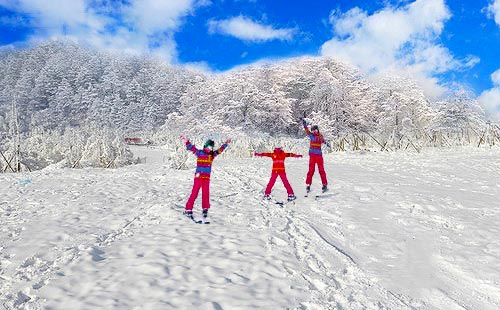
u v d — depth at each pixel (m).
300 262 5.05
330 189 10.30
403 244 6.09
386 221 7.32
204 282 4.21
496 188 10.30
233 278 4.36
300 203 8.84
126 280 4.20
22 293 3.93
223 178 12.54
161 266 4.59
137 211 7.68
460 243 6.02
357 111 42.62
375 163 16.38
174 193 9.73
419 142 25.88
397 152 21.70
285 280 4.40
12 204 8.55
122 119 78.38
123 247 5.34
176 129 53.94
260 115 43.56
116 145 21.58
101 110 80.94
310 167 9.60
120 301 3.71
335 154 22.05
